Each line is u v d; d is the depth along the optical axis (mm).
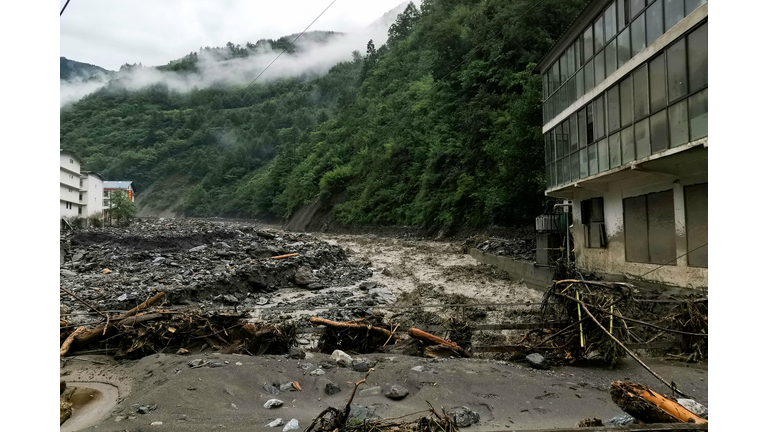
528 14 35969
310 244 31516
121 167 196250
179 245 28109
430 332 9406
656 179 13055
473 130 39125
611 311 7938
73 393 6441
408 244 38500
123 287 17094
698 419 4266
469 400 6066
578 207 18859
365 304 16625
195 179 187250
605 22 14438
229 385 6305
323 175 79312
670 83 10812
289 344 8781
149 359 7680
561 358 8445
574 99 16953
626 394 4902
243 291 19000
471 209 37719
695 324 8406
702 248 11242
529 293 17938
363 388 6629
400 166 57812
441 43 52969
